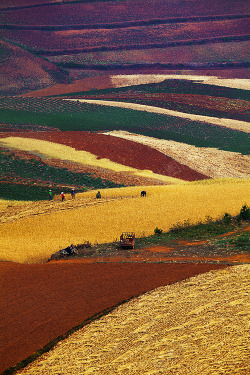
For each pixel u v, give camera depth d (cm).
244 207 17588
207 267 11625
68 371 7900
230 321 8694
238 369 7231
